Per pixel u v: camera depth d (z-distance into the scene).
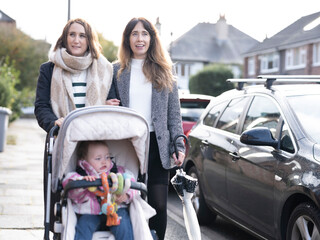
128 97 4.46
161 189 4.50
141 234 3.55
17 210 7.29
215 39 80.81
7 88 22.89
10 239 5.87
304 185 4.30
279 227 4.71
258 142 4.94
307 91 5.48
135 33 4.50
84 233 3.53
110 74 4.39
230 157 5.80
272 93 5.65
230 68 56.34
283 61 53.06
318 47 47.78
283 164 4.73
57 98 4.23
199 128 7.21
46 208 3.74
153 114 4.43
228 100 6.79
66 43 4.30
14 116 27.52
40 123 4.22
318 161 4.34
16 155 14.40
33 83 46.19
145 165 3.97
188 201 4.50
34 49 46.62
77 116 3.56
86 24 4.31
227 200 5.88
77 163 3.86
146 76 4.46
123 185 3.54
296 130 4.86
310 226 4.36
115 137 3.66
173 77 4.57
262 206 5.03
